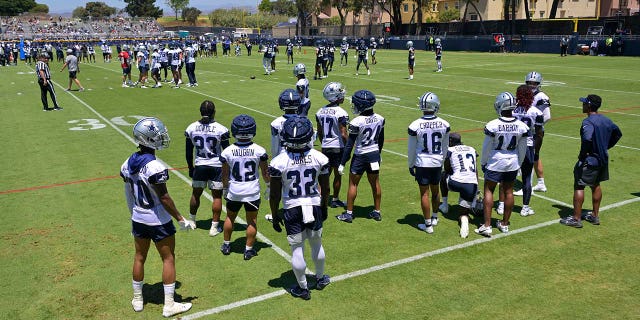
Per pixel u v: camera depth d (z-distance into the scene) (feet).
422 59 131.23
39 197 27.61
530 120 23.41
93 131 45.50
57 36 281.54
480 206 24.35
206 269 19.20
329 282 18.01
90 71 110.42
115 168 33.45
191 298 17.03
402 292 17.35
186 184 30.07
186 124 48.19
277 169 15.92
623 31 140.77
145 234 15.62
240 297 17.10
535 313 16.02
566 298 16.92
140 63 78.89
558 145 38.52
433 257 20.03
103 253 20.56
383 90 70.44
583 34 151.33
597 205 23.11
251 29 347.36
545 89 68.28
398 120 49.29
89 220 24.20
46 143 40.86
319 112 25.05
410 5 285.43
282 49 203.51
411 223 23.76
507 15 170.81
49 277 18.54
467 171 22.15
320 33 256.73
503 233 22.33
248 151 19.20
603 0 235.81
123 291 17.56
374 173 23.36
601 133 21.93
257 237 22.26
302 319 15.75
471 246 21.04
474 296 17.04
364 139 22.88
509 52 159.94
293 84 79.20
